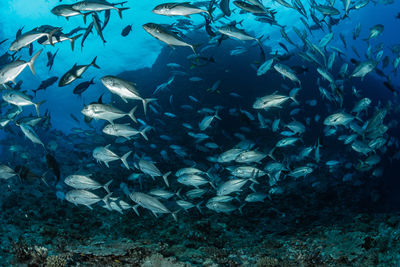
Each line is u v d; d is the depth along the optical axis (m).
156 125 20.02
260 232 8.14
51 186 10.41
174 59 24.09
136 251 5.77
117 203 5.65
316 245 6.44
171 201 9.55
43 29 5.80
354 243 5.92
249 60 23.52
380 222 6.89
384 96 25.22
